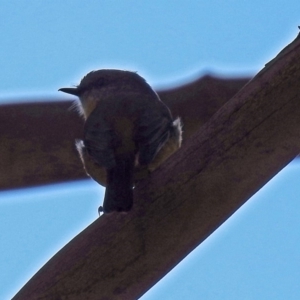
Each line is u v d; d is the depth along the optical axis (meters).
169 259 9.06
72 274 8.89
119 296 9.04
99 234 8.94
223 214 9.08
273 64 9.13
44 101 12.42
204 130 9.12
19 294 8.88
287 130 8.95
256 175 9.03
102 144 11.44
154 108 12.20
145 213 8.98
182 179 9.02
